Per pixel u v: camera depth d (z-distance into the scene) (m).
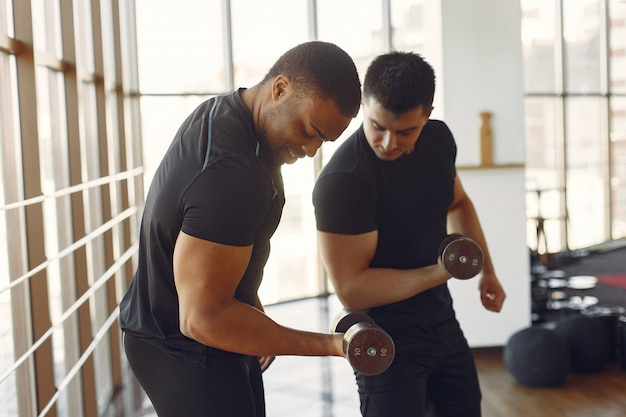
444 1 4.88
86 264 3.74
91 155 4.45
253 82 7.29
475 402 2.28
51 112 3.67
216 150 1.44
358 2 7.61
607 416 3.96
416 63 1.95
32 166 2.86
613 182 10.57
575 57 10.04
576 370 4.67
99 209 4.45
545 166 9.96
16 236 2.86
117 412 4.15
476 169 4.97
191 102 6.96
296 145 1.52
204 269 1.42
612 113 10.43
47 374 2.96
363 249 2.13
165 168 1.53
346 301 2.15
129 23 6.25
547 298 6.26
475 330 5.05
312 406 4.16
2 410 2.88
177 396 1.64
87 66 4.41
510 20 4.89
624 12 10.37
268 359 2.07
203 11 6.97
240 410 1.65
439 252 2.01
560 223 10.06
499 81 4.93
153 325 1.63
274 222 1.57
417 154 2.15
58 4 3.63
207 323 1.42
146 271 1.64
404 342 2.16
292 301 7.50
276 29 7.32
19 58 2.81
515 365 4.46
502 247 5.03
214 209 1.41
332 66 1.44
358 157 2.10
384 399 2.13
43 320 2.93
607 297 7.40
